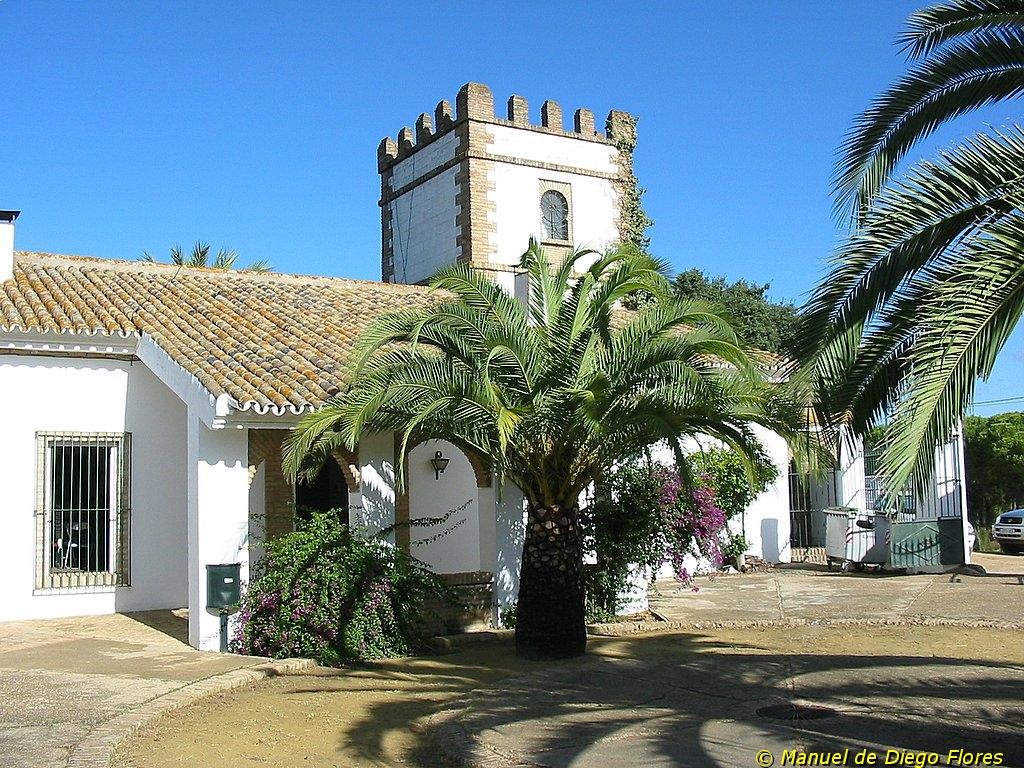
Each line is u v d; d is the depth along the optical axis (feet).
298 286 69.10
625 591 52.85
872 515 73.72
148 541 52.44
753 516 77.36
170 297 59.57
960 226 25.08
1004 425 124.47
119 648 41.63
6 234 56.54
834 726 27.58
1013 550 100.07
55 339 49.67
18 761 25.20
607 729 28.07
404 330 39.47
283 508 54.29
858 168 29.68
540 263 44.29
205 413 42.14
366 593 41.96
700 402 37.55
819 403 27.86
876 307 26.20
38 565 49.60
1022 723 27.58
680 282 142.20
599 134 103.55
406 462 59.82
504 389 40.01
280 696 34.45
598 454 41.50
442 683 37.04
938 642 45.65
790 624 51.29
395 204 105.91
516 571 50.08
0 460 48.91
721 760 24.66
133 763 25.98
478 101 95.14
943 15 28.12
